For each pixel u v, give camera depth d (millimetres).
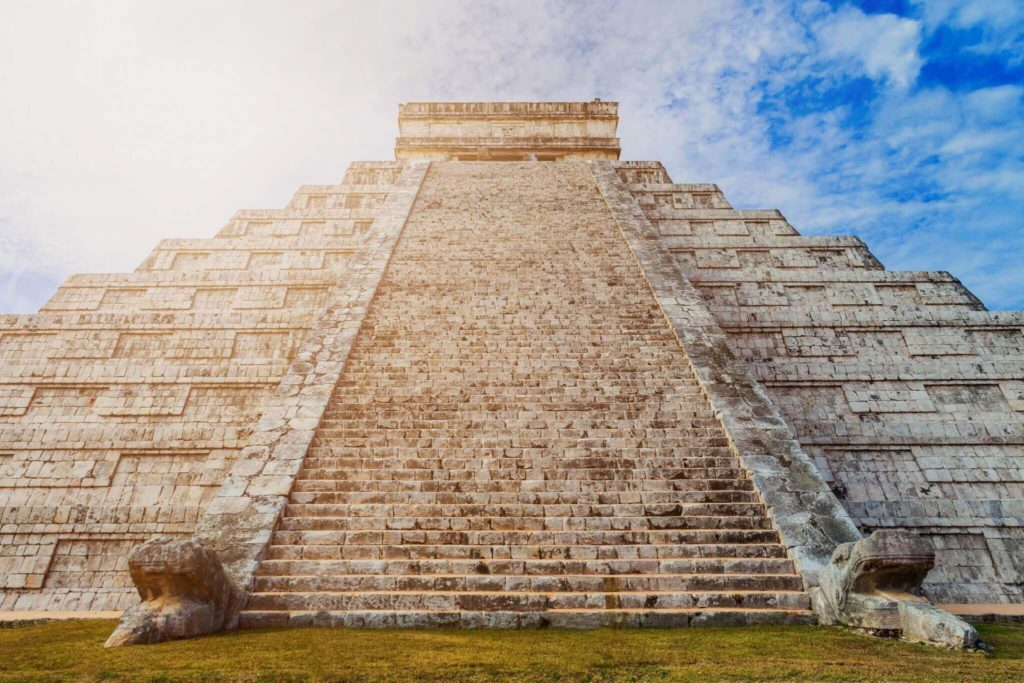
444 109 26625
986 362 12805
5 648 5090
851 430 11789
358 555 6914
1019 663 4570
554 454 8555
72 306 14555
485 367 10578
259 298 15000
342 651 4852
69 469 10977
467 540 7137
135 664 4461
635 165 22562
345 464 8383
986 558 10195
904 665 4465
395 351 11023
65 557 9961
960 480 11062
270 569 6672
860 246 16391
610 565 6738
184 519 10273
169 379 12305
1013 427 11664
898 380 12586
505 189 18797
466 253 14625
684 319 11852
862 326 13641
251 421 11719
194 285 15102
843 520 7281
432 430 9008
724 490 7895
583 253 14688
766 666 4469
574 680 4211
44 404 12031
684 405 9664
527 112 26594
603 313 12242
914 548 5703
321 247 16672
